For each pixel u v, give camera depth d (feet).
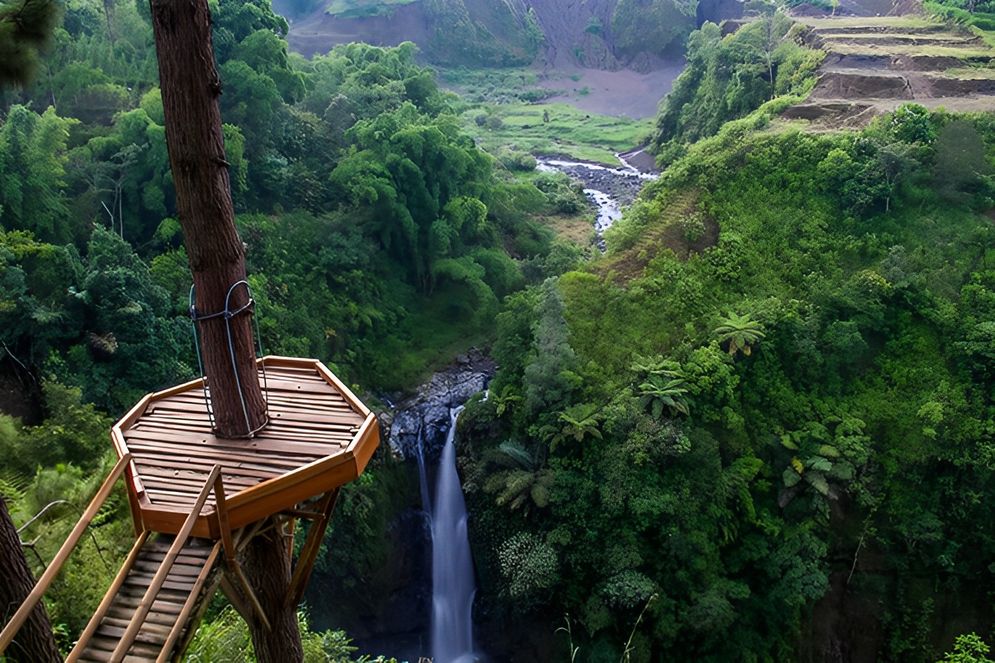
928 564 85.35
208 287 26.66
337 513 89.56
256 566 28.32
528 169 195.42
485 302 119.44
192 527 21.67
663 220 109.91
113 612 22.89
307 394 31.50
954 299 97.91
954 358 93.71
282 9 326.65
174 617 22.50
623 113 276.82
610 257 107.24
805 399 90.74
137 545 24.09
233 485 25.18
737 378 88.48
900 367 93.45
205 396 28.84
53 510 53.57
